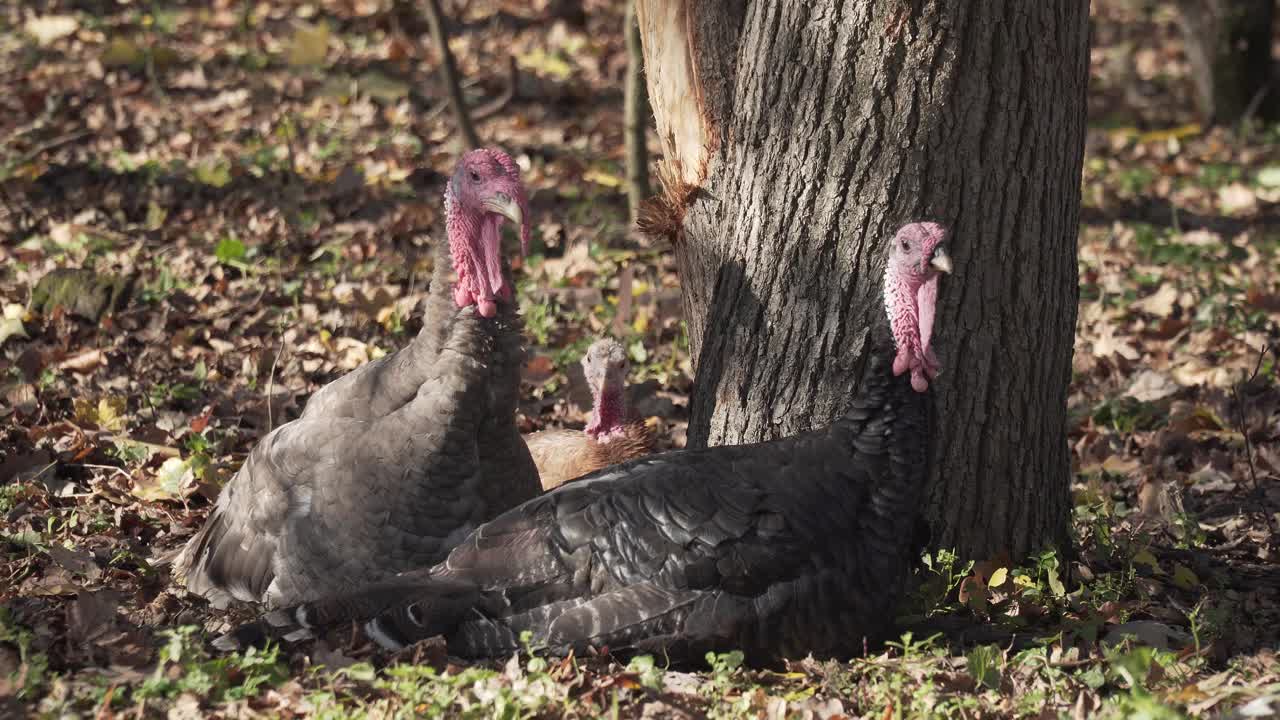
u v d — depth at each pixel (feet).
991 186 22.98
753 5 23.72
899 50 22.57
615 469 21.44
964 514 24.03
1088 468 31.94
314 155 52.08
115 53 62.28
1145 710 17.67
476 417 21.30
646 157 46.50
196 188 47.42
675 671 20.25
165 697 18.74
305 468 21.91
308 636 20.38
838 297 23.39
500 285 21.21
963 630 22.79
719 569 20.01
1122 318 41.39
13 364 32.86
